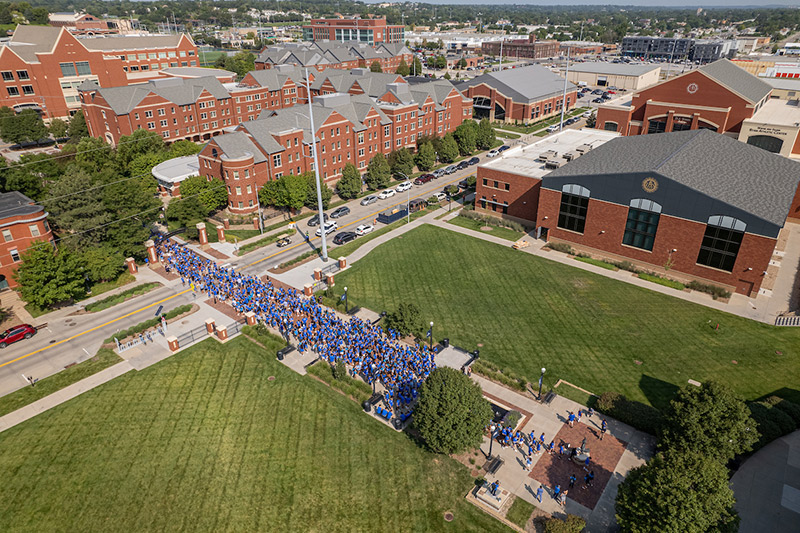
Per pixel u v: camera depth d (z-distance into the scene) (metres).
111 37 155.00
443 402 33.56
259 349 48.88
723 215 53.75
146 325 52.06
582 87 195.50
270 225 78.50
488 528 30.73
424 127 113.50
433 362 44.56
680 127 97.50
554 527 28.89
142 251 65.19
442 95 119.56
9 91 122.44
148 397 42.56
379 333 49.41
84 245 61.06
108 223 62.03
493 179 78.12
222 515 32.06
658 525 25.28
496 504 31.66
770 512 30.42
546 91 148.38
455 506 32.28
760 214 51.72
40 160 85.31
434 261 66.12
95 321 54.00
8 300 57.59
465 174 103.62
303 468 35.38
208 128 120.19
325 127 89.88
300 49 183.50
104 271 59.03
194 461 36.16
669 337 48.72
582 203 65.31
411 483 34.00
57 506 32.91
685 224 56.78
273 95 134.38
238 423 39.56
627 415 37.94
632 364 45.03
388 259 67.00
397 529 30.84
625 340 48.50
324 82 139.62
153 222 77.00
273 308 53.31
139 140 95.44
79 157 91.12
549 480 33.88
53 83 125.69
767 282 57.91
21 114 113.62
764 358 45.25
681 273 59.06
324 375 44.44
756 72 149.62
